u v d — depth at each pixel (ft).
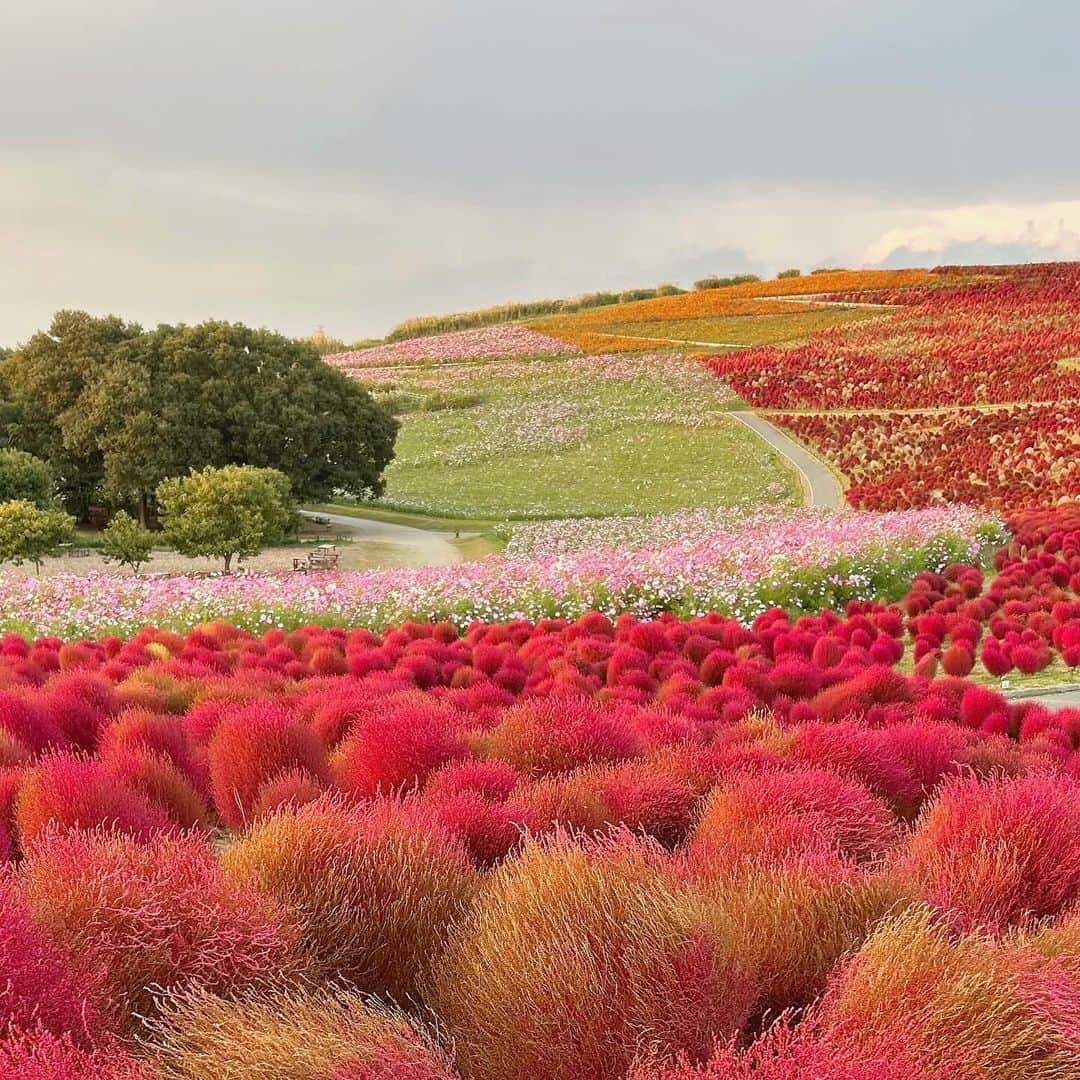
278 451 150.00
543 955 9.30
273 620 63.26
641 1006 8.84
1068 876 13.34
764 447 174.91
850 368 211.41
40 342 152.15
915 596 60.13
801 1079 7.91
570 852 10.50
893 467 147.02
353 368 300.81
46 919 10.60
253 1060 8.32
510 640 50.24
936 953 9.46
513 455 196.75
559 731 22.68
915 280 305.94
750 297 320.29
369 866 12.46
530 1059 9.00
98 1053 8.67
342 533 145.38
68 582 71.36
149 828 16.48
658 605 65.00
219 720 26.73
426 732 21.47
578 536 112.98
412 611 63.52
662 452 182.91
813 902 11.28
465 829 16.12
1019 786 15.19
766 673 38.06
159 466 138.51
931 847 14.52
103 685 30.12
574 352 282.36
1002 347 205.87
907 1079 8.09
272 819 13.53
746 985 9.65
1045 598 59.82
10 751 22.25
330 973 11.39
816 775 17.69
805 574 67.00
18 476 122.01
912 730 24.22
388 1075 8.29
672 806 18.11
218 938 10.53
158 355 152.05
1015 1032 8.93
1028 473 125.80
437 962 11.50
